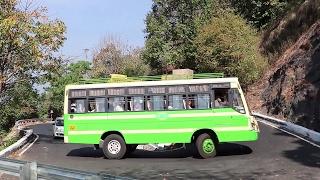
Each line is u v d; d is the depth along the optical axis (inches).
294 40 1653.5
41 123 2588.6
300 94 1130.7
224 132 692.7
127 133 717.9
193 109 704.4
